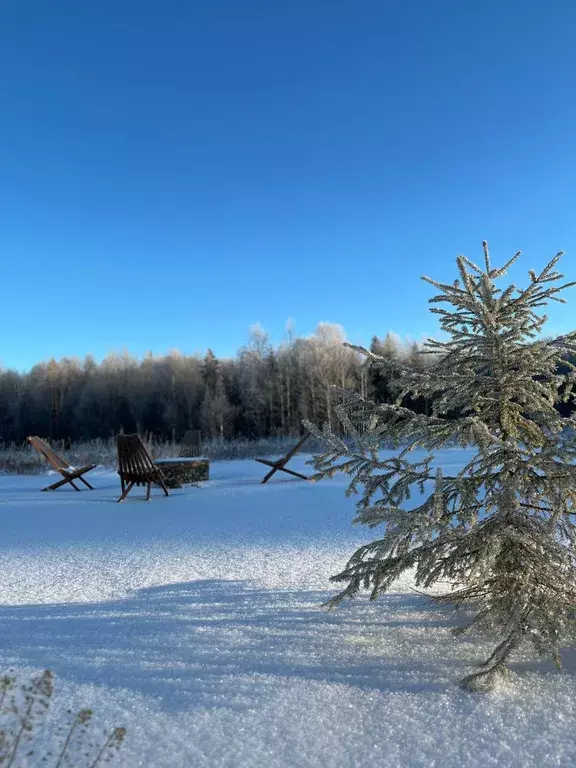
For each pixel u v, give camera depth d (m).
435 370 2.95
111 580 4.19
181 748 1.75
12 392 48.72
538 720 1.89
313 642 2.69
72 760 1.66
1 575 4.46
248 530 6.21
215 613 3.21
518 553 2.44
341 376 34.06
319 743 1.78
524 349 2.74
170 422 41.97
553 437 2.64
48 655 2.55
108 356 48.28
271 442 24.19
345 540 5.45
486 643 2.63
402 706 2.01
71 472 11.43
